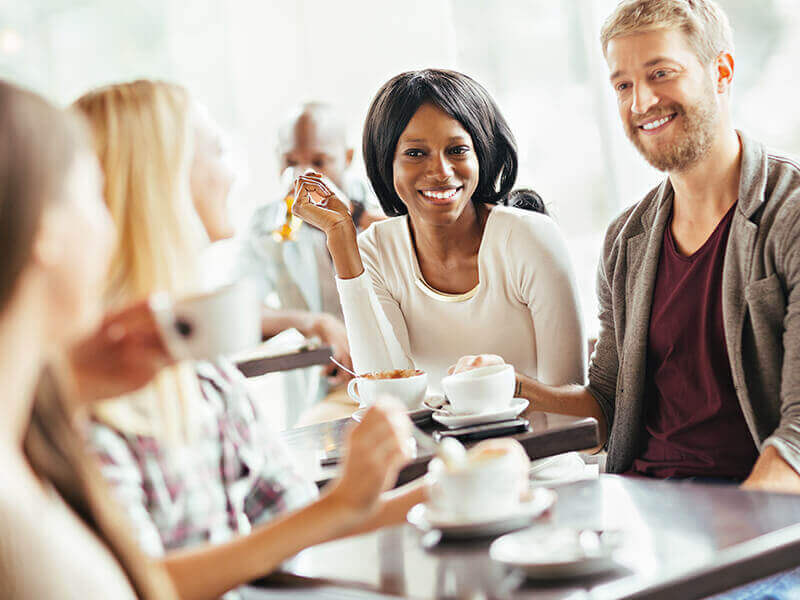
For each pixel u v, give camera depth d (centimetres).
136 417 119
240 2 572
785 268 185
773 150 200
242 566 108
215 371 136
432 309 229
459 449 126
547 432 152
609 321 222
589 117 434
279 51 568
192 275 124
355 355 225
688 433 199
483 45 479
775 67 371
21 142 71
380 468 109
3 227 70
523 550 106
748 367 190
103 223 76
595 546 105
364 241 236
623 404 208
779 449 166
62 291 74
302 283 361
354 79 546
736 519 113
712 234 198
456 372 180
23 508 71
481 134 221
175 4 581
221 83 580
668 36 196
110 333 87
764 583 143
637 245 211
